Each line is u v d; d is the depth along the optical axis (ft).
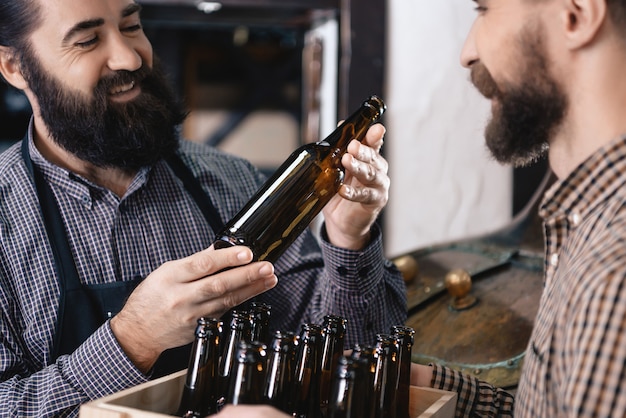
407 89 9.32
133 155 5.32
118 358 4.46
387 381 3.57
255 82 18.16
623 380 2.66
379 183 4.44
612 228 2.95
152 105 5.33
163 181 5.70
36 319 5.05
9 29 5.24
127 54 5.16
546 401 3.04
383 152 9.36
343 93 9.21
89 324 5.08
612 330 2.68
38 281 5.11
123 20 5.28
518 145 3.47
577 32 3.14
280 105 18.38
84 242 5.30
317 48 9.77
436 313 6.07
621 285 2.69
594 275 2.79
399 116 9.35
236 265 3.95
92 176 5.55
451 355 5.54
